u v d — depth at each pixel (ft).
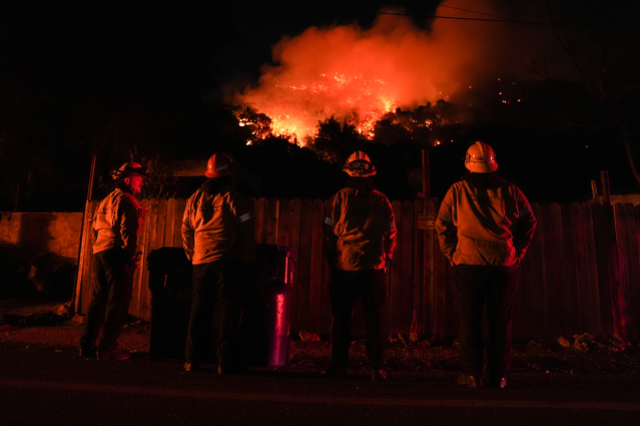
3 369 13.85
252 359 15.35
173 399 11.11
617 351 20.56
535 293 22.45
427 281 22.75
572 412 10.74
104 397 11.15
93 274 17.03
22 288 34.09
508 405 11.18
